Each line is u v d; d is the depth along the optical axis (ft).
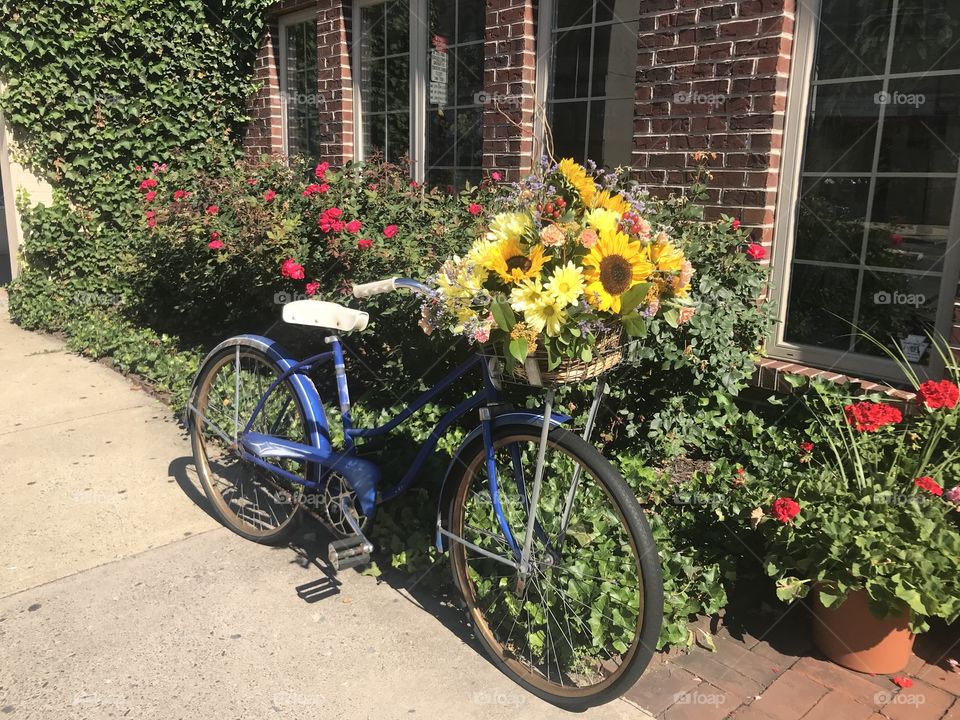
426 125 18.53
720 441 11.85
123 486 11.73
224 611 8.57
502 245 6.47
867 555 7.11
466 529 8.25
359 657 7.84
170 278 18.25
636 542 6.55
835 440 9.31
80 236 22.18
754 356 11.76
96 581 9.12
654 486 10.90
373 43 19.83
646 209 7.78
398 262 11.75
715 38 12.01
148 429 14.10
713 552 9.26
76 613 8.46
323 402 13.17
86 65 21.44
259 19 23.02
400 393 12.16
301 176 16.67
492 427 7.54
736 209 12.12
